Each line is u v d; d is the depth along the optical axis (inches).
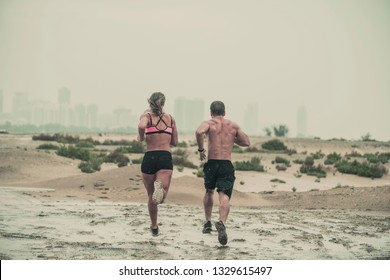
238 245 911.0
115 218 1224.2
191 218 1273.4
